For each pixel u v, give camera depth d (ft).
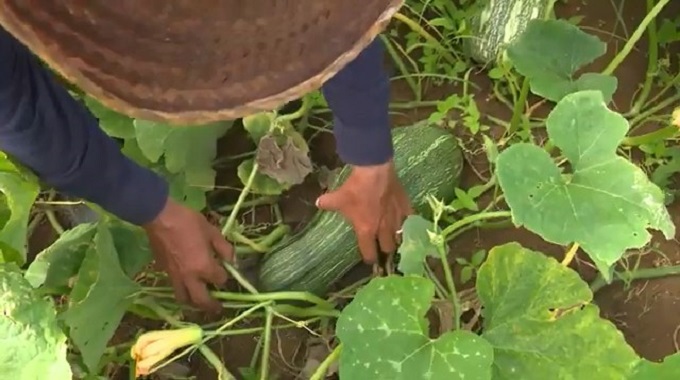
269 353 5.15
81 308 4.22
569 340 4.14
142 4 2.02
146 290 4.80
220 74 2.17
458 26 6.00
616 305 5.26
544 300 4.20
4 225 4.44
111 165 3.97
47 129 3.47
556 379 4.11
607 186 3.93
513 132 5.67
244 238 5.30
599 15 6.10
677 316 5.21
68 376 3.68
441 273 5.37
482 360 3.89
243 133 5.79
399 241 5.15
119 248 4.83
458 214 5.44
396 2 2.18
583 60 4.82
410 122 5.89
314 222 5.22
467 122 5.66
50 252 4.70
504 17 5.56
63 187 3.92
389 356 3.93
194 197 5.30
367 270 5.35
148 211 4.41
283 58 2.19
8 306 3.73
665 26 5.84
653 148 5.49
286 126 5.44
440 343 3.95
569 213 3.87
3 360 3.70
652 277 5.27
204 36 2.10
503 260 4.25
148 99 2.13
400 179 5.20
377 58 3.90
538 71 4.77
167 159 5.08
